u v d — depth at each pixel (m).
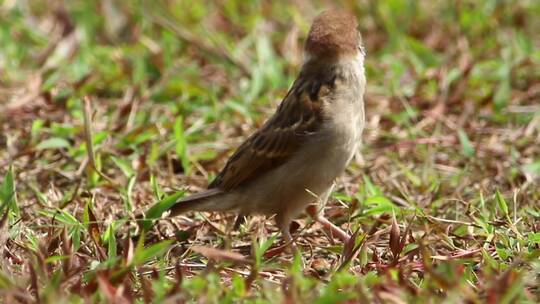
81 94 14.76
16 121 13.96
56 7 17.80
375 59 16.48
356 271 9.54
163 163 13.00
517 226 10.56
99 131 13.53
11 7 17.81
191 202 10.82
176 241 10.84
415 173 12.93
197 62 16.19
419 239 9.44
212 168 12.91
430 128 14.23
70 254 9.17
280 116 10.60
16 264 9.63
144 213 10.62
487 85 15.30
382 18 17.52
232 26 17.52
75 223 10.21
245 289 8.49
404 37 16.58
